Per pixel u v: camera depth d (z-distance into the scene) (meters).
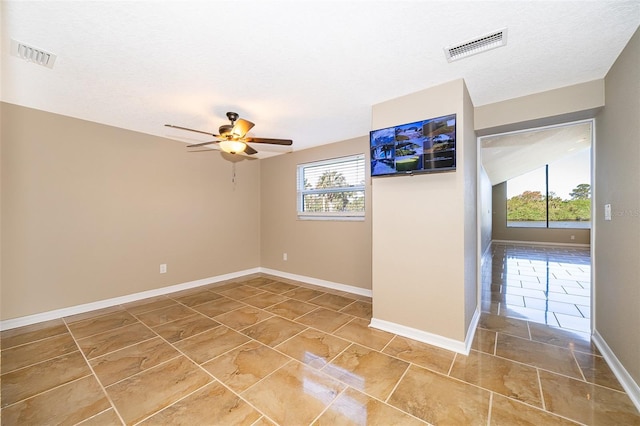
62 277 3.08
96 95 2.56
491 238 9.65
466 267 2.36
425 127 2.36
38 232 2.92
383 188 2.70
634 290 1.72
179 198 4.13
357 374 1.98
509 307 3.38
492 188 9.95
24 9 1.45
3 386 1.86
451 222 2.32
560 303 3.52
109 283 3.43
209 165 4.52
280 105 2.80
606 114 2.19
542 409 1.62
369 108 2.88
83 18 1.53
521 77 2.23
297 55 1.92
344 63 2.03
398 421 1.54
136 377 1.96
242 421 1.55
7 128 2.73
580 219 8.66
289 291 4.10
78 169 3.18
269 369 2.05
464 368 2.04
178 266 4.11
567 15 1.53
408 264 2.55
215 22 1.57
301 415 1.59
